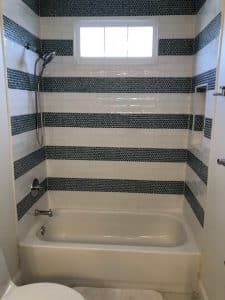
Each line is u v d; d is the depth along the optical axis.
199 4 2.17
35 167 2.34
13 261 1.93
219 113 1.61
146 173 2.60
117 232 2.65
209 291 1.75
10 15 1.78
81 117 2.53
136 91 2.45
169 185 2.61
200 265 1.95
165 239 2.58
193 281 1.99
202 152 1.99
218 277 1.58
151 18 2.33
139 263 1.98
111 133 2.54
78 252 2.00
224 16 1.56
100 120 2.52
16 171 1.93
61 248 2.00
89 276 2.03
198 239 2.05
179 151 2.54
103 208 2.68
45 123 2.55
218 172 1.62
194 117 2.25
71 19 2.38
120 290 2.02
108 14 2.36
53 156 2.62
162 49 2.37
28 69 2.11
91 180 2.65
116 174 2.62
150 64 2.39
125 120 2.50
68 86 2.47
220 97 1.59
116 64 2.42
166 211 2.65
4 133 1.73
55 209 2.66
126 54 2.43
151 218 2.61
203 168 1.96
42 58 2.32
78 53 2.43
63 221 2.65
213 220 1.70
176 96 2.43
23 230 2.10
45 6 2.37
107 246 2.01
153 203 2.66
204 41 1.99
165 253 1.96
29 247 2.01
